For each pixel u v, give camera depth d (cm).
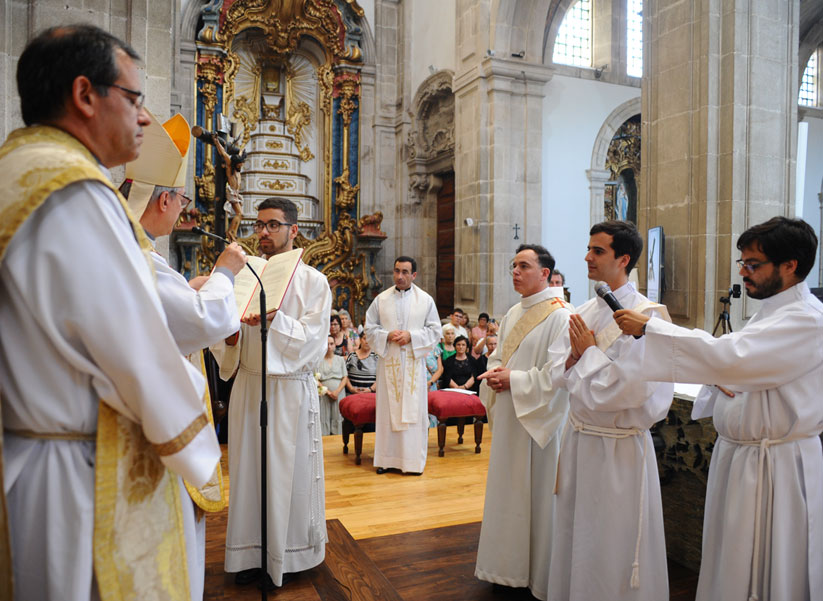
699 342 217
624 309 237
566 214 1212
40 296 121
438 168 1373
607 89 1262
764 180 651
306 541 334
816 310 217
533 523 315
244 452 326
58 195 124
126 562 133
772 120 657
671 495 360
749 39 646
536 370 309
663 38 698
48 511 126
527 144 1126
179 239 1220
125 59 140
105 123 138
